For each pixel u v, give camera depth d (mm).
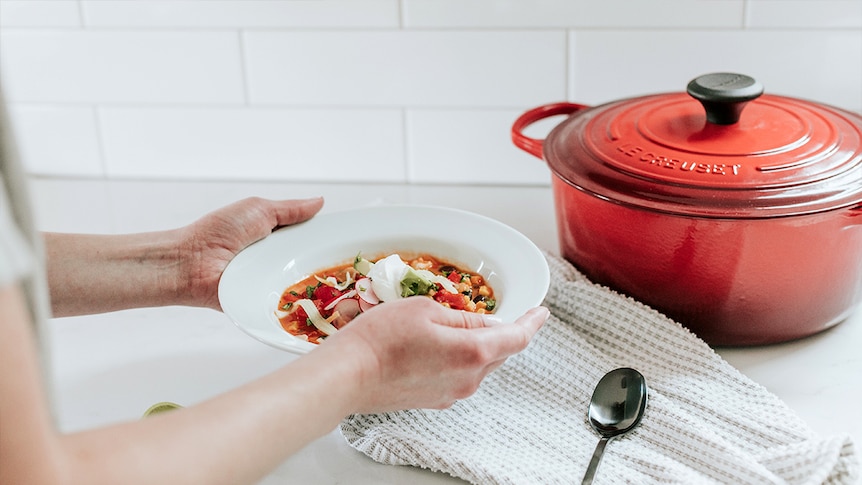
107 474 435
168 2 1123
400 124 1166
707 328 795
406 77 1135
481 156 1173
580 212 812
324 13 1109
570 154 823
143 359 850
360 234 892
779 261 736
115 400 788
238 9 1118
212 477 473
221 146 1210
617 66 1096
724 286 759
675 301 790
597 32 1079
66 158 1243
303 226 895
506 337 640
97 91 1190
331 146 1191
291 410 521
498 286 820
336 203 1150
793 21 1040
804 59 1059
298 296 827
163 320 920
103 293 823
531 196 1153
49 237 814
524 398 749
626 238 777
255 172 1222
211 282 847
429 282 782
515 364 781
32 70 1185
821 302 773
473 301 805
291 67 1147
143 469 447
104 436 453
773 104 862
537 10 1076
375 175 1205
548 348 788
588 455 681
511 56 1106
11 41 1165
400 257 884
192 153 1220
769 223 711
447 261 875
